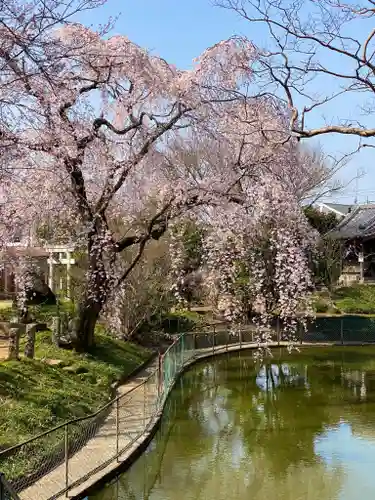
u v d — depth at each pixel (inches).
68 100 377.4
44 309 642.2
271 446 367.9
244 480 308.5
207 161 498.3
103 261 486.9
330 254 1036.5
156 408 397.1
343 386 556.1
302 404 482.9
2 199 395.2
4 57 249.0
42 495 238.2
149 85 454.9
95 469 273.3
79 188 460.1
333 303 1014.4
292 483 303.3
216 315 841.5
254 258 500.4
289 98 258.8
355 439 380.5
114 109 482.6
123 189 509.0
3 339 529.0
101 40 416.2
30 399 335.3
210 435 393.4
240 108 462.3
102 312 585.9
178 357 581.0
